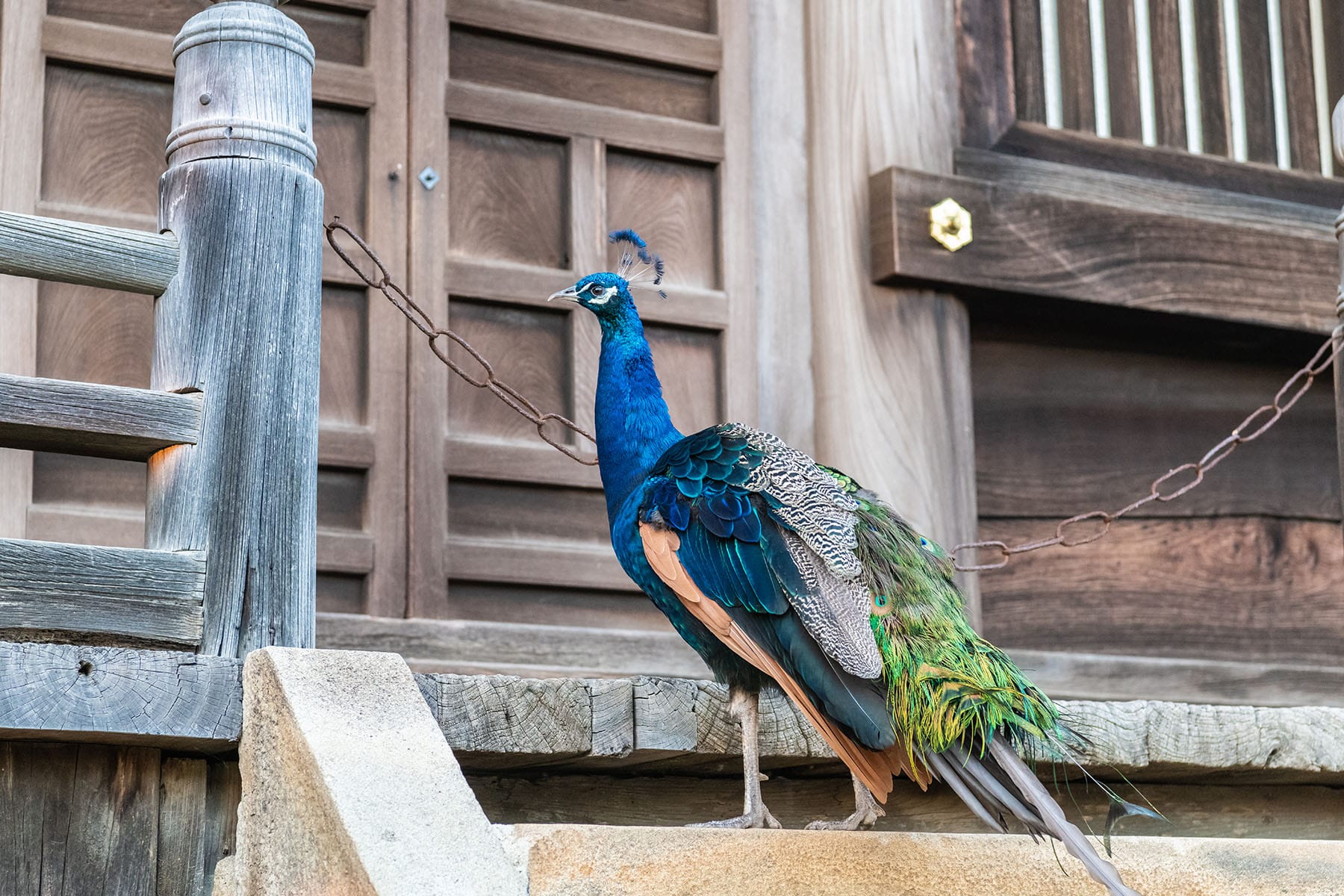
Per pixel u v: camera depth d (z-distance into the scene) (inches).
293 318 157.6
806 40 277.7
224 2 163.0
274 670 139.1
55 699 137.6
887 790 139.2
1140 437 292.7
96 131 226.8
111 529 218.5
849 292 269.0
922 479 266.7
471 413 245.3
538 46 259.6
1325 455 306.3
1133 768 184.5
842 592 140.7
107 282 153.3
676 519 148.4
